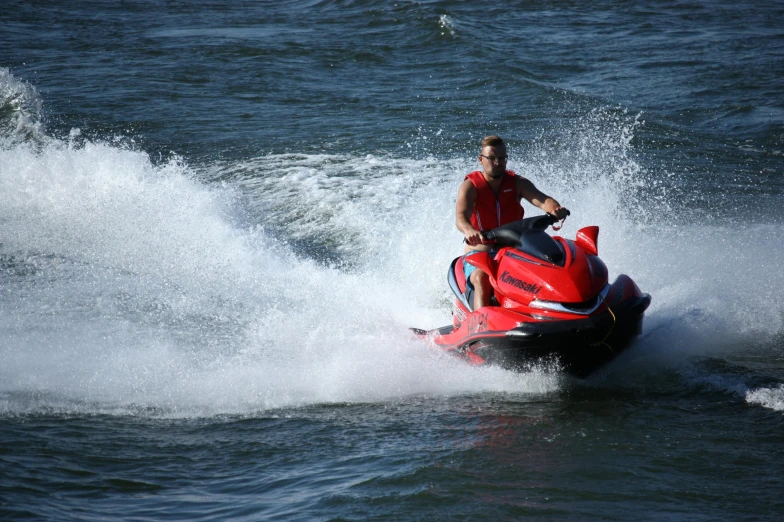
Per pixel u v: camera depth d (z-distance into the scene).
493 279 20.25
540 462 15.67
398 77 68.06
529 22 97.94
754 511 13.45
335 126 52.22
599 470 15.20
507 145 46.31
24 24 100.94
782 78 64.00
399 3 105.38
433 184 39.28
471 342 20.31
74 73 69.12
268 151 46.59
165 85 64.19
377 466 15.60
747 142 48.16
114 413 18.77
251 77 67.50
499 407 19.17
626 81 65.38
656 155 45.22
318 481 14.99
